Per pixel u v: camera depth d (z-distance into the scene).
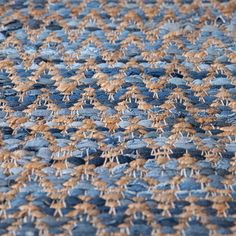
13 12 1.99
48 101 1.61
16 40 1.85
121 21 1.95
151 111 1.57
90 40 1.85
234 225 1.24
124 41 1.85
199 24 1.93
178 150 1.44
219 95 1.63
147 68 1.73
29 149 1.45
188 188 1.33
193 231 1.22
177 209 1.28
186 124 1.52
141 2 2.05
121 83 1.67
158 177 1.36
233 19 1.95
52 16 1.97
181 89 1.65
